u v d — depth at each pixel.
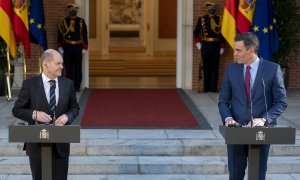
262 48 17.28
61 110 8.52
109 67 26.67
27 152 8.48
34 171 8.52
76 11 19.64
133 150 12.08
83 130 13.60
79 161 11.66
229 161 8.77
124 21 32.69
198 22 19.66
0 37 17.70
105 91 20.12
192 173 11.59
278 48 18.95
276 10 18.83
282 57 19.20
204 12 20.25
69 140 7.64
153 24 32.00
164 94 19.47
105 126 14.13
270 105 8.59
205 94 19.48
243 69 8.60
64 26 19.45
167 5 32.12
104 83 22.28
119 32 32.75
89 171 11.49
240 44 8.38
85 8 20.34
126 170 11.52
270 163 11.67
